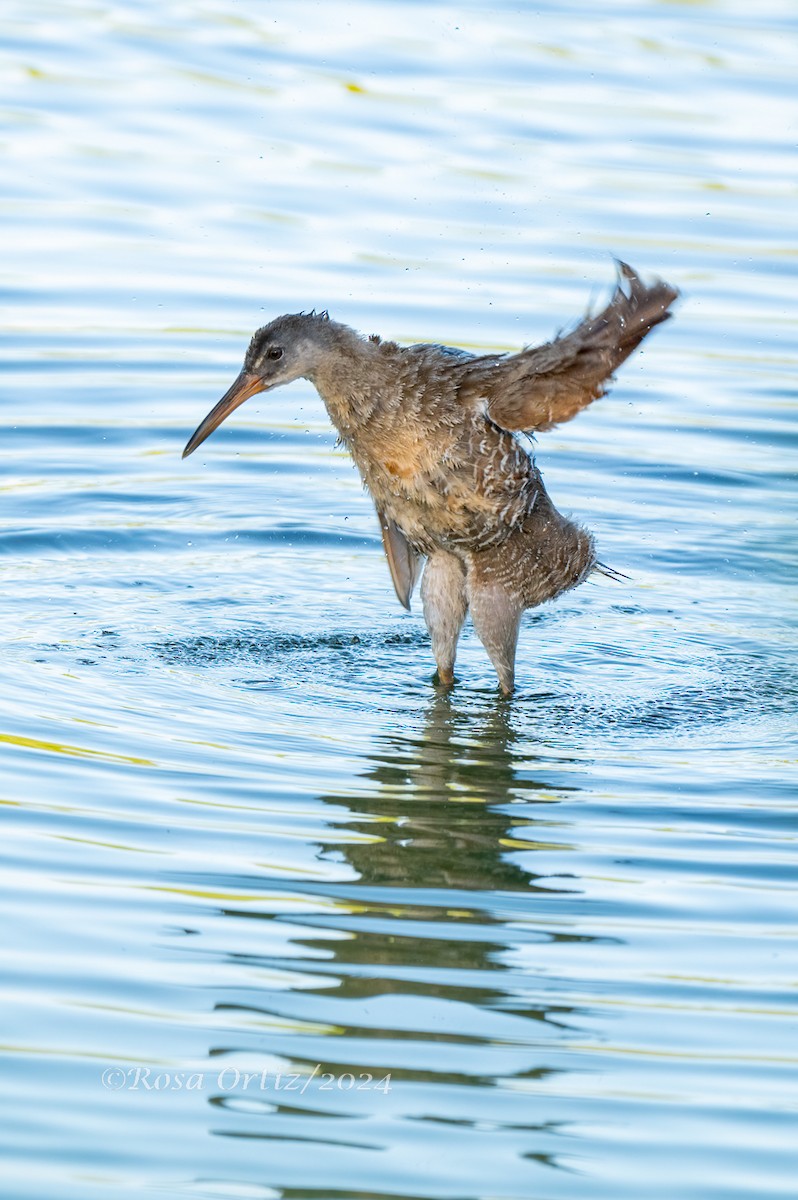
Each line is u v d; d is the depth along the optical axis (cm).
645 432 1722
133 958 786
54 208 2130
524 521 1208
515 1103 687
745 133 2388
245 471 1648
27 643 1233
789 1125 678
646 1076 710
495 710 1178
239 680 1201
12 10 2770
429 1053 722
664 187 2228
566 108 2450
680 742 1117
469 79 2541
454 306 1881
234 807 965
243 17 2781
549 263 2005
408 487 1197
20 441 1636
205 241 2058
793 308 1955
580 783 1034
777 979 788
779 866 912
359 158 2286
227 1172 639
